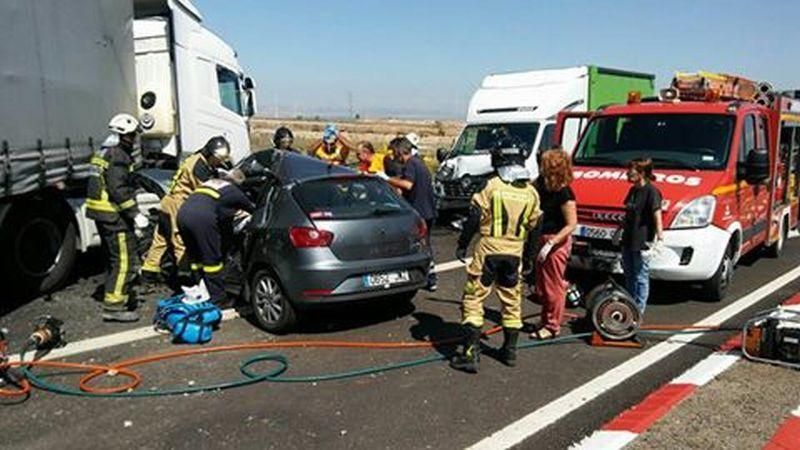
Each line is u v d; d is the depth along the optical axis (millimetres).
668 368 5781
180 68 10758
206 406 5004
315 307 6414
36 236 7828
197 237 7211
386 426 4668
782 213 10797
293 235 6422
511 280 5715
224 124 11828
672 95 9547
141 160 10102
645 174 6711
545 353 6199
